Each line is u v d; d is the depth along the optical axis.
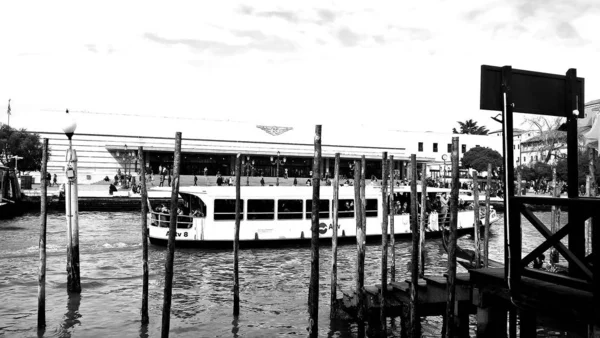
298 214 24.72
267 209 24.23
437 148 71.88
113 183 50.78
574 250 7.55
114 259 20.61
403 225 26.56
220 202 23.59
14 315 13.12
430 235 27.19
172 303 14.52
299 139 63.97
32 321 12.67
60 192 40.50
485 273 8.44
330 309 13.13
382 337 10.84
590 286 6.05
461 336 10.04
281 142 62.91
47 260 19.86
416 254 10.05
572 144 8.02
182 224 23.75
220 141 60.53
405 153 68.56
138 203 41.75
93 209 40.81
